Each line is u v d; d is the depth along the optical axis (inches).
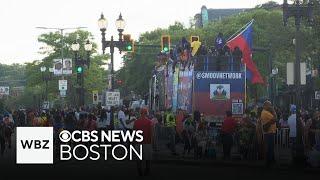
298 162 895.1
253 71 1400.1
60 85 2466.8
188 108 1242.0
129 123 1120.8
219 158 1051.3
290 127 1050.7
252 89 2482.8
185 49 1299.2
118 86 4001.0
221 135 1061.8
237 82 1214.9
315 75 2081.7
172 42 3506.4
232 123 1029.2
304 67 955.3
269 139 900.6
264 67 2687.0
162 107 1702.8
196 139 1072.8
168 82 1568.7
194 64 1221.7
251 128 1010.7
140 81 3981.3
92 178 772.0
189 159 1039.6
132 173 842.2
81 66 1777.8
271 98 1931.6
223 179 753.6
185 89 1291.8
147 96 2251.5
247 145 1010.1
